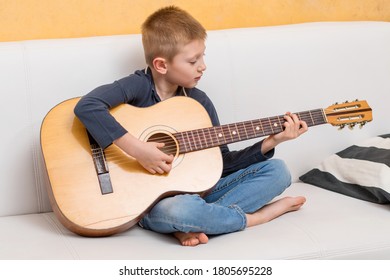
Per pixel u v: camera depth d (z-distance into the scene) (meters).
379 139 2.17
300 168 2.18
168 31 1.84
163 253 1.57
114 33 2.20
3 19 2.09
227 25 2.34
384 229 1.70
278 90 2.14
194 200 1.66
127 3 2.20
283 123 1.86
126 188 1.71
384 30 2.28
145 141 1.77
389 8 2.54
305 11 2.44
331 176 2.08
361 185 1.96
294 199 1.87
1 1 2.08
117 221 1.67
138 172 1.73
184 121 1.83
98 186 1.70
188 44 1.84
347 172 2.04
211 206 1.69
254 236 1.68
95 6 2.17
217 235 1.72
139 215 1.68
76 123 1.76
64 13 2.14
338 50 2.21
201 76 2.02
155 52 1.87
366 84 2.25
